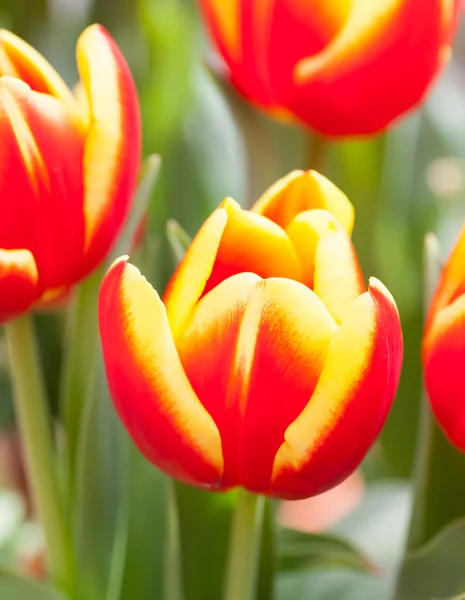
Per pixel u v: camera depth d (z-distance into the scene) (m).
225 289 0.39
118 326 0.39
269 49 0.48
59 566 0.48
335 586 0.51
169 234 0.45
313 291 0.39
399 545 0.53
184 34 0.61
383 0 0.46
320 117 0.49
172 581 0.45
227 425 0.39
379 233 0.71
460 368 0.40
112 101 0.41
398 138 0.74
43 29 0.64
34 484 0.47
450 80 0.88
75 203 0.41
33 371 0.46
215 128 0.56
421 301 0.64
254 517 0.43
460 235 0.41
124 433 0.49
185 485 0.46
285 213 0.40
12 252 0.41
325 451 0.39
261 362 0.39
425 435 0.45
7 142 0.40
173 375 0.39
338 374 0.38
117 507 0.49
